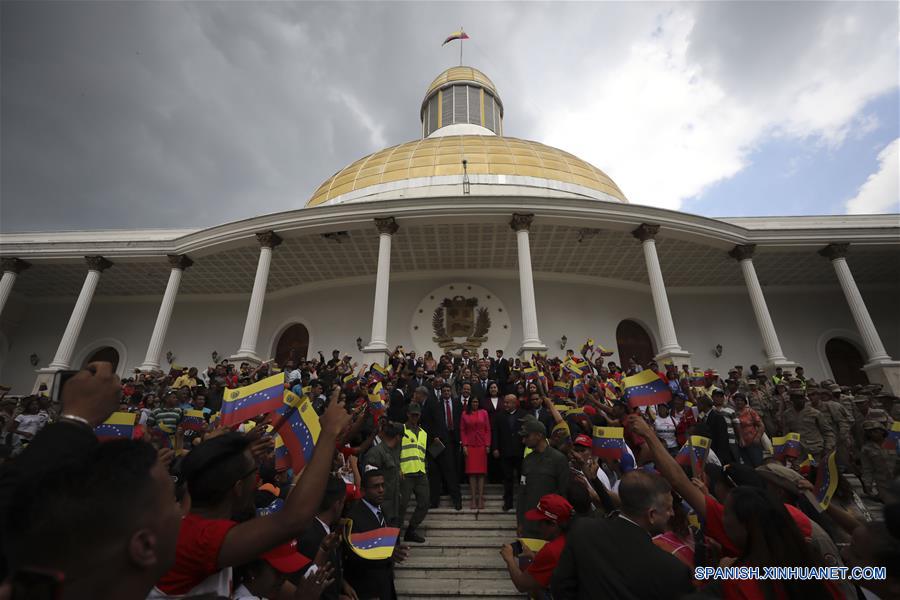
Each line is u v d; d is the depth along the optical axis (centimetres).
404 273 2288
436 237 1983
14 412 1185
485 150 2595
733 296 2394
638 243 2022
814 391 1147
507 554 414
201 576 202
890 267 2231
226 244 1952
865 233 1980
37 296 2433
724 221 2083
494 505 914
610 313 2308
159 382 1379
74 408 238
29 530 117
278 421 323
